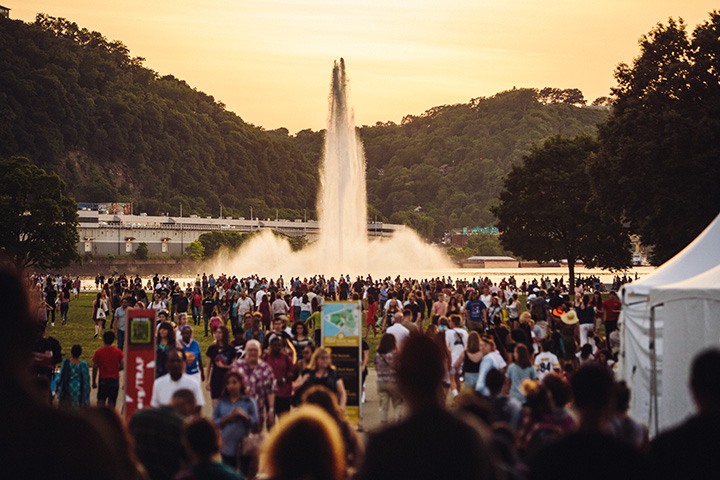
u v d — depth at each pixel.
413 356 8.02
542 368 26.38
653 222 70.88
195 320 69.44
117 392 25.89
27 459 5.20
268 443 7.62
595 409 10.17
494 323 40.53
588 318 40.03
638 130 73.06
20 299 5.67
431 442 7.20
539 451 8.65
